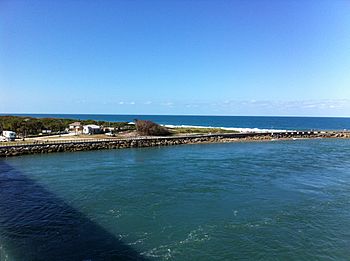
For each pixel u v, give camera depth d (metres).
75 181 35.81
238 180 36.25
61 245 19.42
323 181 36.09
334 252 18.84
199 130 112.19
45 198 29.19
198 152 62.56
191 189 32.06
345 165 47.00
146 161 50.69
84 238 20.45
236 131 111.50
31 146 59.50
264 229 21.94
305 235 21.06
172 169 43.19
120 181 35.72
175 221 23.31
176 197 29.27
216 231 21.53
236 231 21.56
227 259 17.84
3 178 37.69
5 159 53.03
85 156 56.78
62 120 119.31
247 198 29.06
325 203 27.70
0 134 84.06
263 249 19.08
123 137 81.69
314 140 92.25
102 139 74.12
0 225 22.67
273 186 33.59
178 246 19.33
